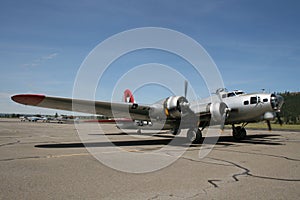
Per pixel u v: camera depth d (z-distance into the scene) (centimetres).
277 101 1248
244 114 1327
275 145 1191
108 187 466
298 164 691
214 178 535
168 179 527
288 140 1484
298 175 559
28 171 590
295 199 398
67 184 481
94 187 464
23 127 3225
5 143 1237
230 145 1198
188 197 410
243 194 424
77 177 538
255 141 1421
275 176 551
